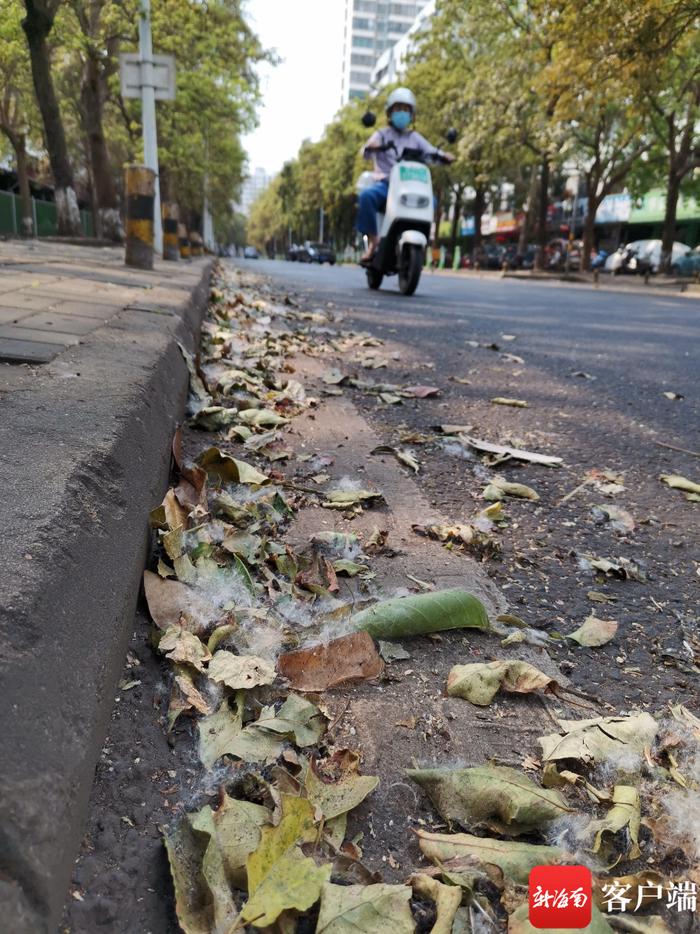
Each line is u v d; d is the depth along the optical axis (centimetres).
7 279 458
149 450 185
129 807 109
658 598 199
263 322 610
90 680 106
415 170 938
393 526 229
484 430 350
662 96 2200
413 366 494
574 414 388
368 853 111
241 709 132
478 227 3562
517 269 3306
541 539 231
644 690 159
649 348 635
